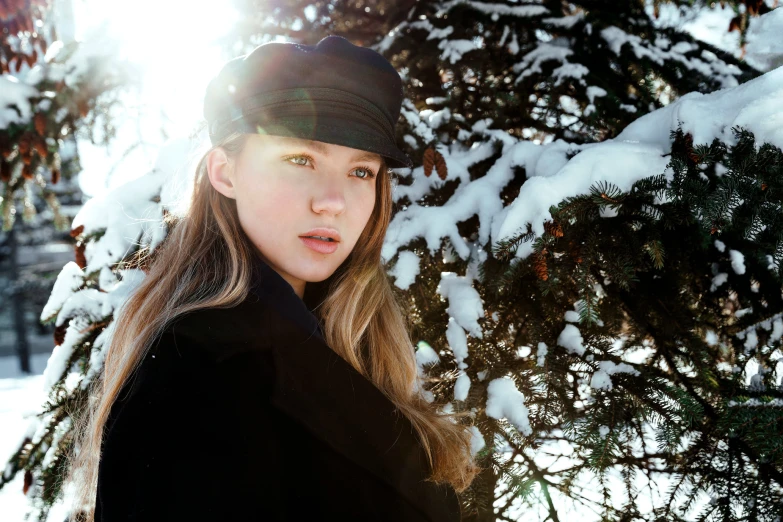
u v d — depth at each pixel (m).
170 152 1.64
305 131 0.85
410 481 0.94
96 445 0.88
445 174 1.50
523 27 1.92
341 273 1.13
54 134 2.22
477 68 1.79
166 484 0.70
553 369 1.30
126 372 0.84
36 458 1.46
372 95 0.90
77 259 1.58
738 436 1.26
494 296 1.42
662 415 1.23
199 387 0.75
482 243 1.42
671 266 1.43
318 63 0.87
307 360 0.86
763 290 1.45
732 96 1.26
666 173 1.24
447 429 1.10
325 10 2.31
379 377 1.14
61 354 1.49
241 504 0.71
